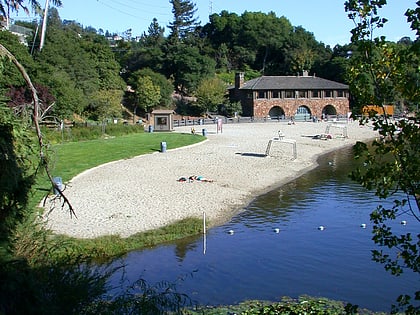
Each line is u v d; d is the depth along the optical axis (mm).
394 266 6715
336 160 46594
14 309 6328
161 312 7656
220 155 46000
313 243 20672
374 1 6371
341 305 14375
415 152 6211
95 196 28188
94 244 19094
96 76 81438
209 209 26438
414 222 22094
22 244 7879
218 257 18938
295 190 32125
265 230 22734
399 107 6715
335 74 115688
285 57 134000
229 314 13430
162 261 18359
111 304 7473
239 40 144875
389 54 6340
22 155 7859
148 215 24625
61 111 56531
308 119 98000
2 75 8469
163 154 46000
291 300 14828
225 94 100750
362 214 25391
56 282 7367
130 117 90062
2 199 7215
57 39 75438
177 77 107062
